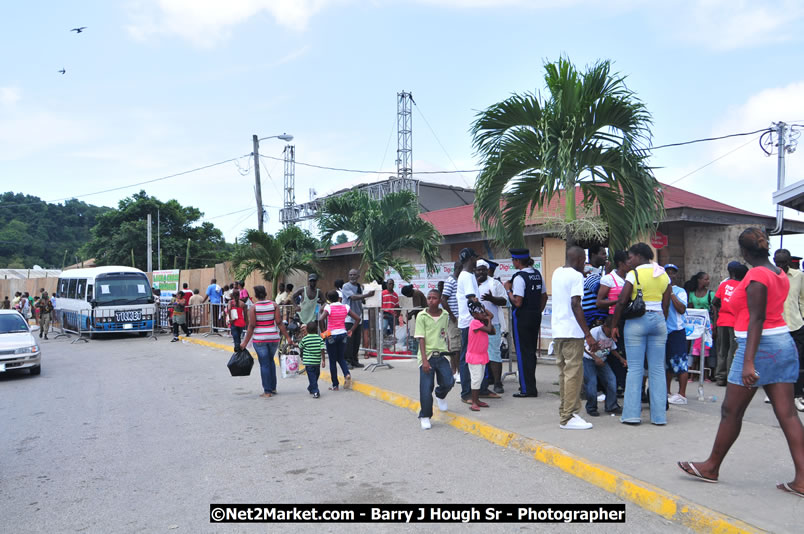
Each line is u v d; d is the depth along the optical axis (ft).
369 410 29.40
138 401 34.12
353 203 59.72
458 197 110.93
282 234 70.85
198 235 188.44
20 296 102.94
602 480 17.34
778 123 67.00
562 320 21.97
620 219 30.22
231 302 54.03
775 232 47.96
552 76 28.14
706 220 41.93
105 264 171.32
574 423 22.09
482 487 17.81
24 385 41.93
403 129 126.00
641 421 22.81
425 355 24.97
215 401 33.40
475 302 25.80
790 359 15.20
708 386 30.27
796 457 15.20
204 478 19.76
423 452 21.74
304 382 39.06
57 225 305.12
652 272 21.76
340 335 34.94
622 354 25.95
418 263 62.75
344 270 74.79
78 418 30.14
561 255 41.65
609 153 28.43
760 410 24.48
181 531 15.53
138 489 18.92
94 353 62.39
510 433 22.09
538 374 34.35
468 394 27.81
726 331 29.84
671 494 15.44
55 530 15.90
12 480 20.42
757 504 14.67
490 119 29.12
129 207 180.86
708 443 19.74
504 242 32.12
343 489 18.19
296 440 24.27
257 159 84.94
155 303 82.99
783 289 15.35
